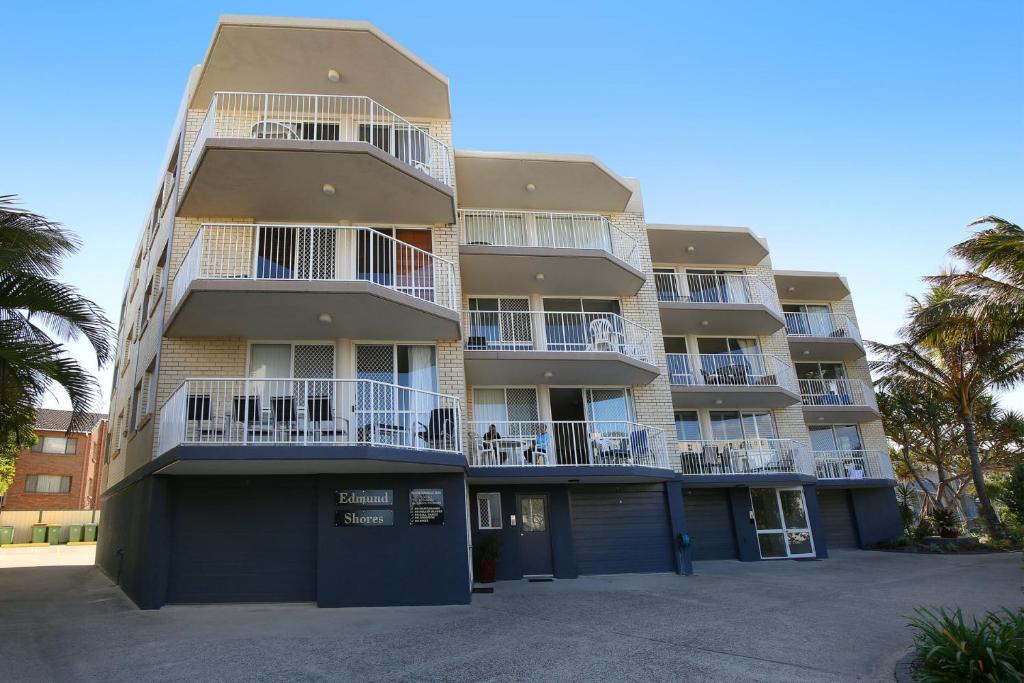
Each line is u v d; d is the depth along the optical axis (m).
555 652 7.45
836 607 10.34
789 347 24.34
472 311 16.44
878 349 26.11
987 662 5.75
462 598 10.90
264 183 12.09
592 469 14.48
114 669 6.75
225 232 12.78
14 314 9.34
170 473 10.79
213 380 10.59
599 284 17.45
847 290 25.88
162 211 15.23
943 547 20.44
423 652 7.46
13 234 9.46
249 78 13.24
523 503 15.62
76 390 9.79
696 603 10.95
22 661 7.08
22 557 23.36
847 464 23.27
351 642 7.96
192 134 13.53
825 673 6.51
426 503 11.29
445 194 12.92
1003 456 27.25
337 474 11.21
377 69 13.23
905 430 27.31
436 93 13.98
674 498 16.44
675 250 21.59
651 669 6.71
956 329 19.50
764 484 18.97
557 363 15.31
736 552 18.66
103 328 9.99
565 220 18.50
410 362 12.95
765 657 7.16
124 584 12.45
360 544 10.91
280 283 10.58
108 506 17.47
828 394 24.75
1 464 32.16
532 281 17.08
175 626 8.94
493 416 16.41
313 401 10.51
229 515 10.98
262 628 8.80
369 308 11.34
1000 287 17.03
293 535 11.03
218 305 10.90
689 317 20.61
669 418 17.30
